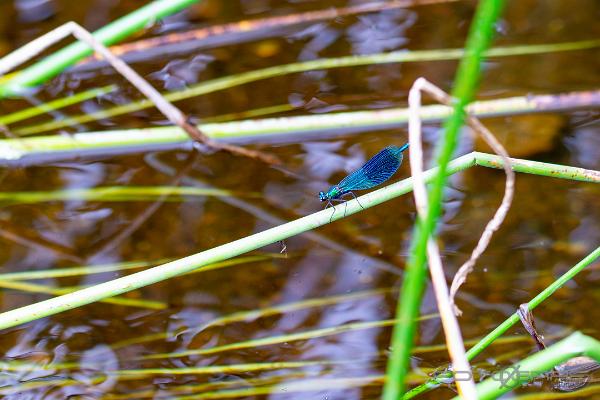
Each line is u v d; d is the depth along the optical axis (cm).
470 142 705
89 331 567
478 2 916
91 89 820
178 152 732
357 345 544
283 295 593
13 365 537
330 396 504
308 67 829
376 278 603
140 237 646
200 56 859
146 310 584
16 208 677
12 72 828
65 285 604
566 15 895
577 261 602
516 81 791
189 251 630
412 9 916
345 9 913
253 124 717
